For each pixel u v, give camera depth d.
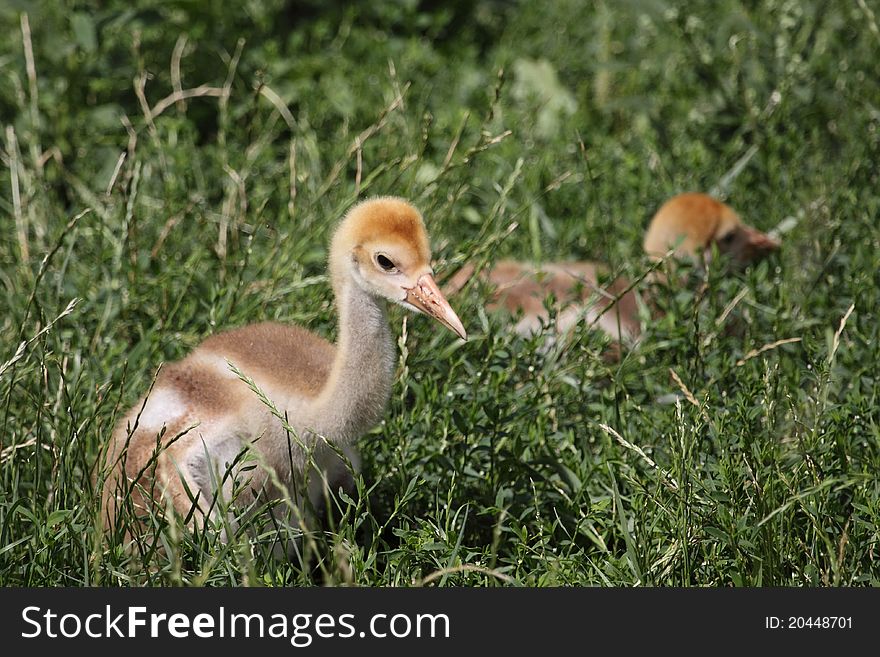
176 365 13.44
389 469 13.64
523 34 26.58
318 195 17.11
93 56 21.41
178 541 10.77
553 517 13.09
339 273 13.09
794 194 19.78
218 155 19.53
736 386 14.56
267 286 15.95
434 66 23.88
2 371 12.20
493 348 14.56
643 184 20.03
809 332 15.43
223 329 15.01
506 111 22.20
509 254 19.14
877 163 20.00
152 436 12.92
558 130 22.19
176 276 16.17
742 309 16.66
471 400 14.03
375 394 12.77
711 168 21.08
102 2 22.80
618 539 12.80
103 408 13.88
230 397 12.80
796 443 12.96
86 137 20.44
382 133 20.14
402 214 12.91
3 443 13.21
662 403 14.73
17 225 17.19
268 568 11.80
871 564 11.80
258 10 23.98
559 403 14.77
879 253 16.81
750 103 21.52
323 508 13.31
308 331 14.37
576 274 17.41
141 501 12.73
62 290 15.96
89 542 11.60
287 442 12.52
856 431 13.17
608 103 22.67
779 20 22.75
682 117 22.31
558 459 13.77
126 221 16.22
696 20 22.88
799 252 17.97
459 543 11.79
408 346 15.05
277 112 20.95
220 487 11.42
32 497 12.08
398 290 12.84
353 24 25.47
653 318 17.16
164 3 22.67
